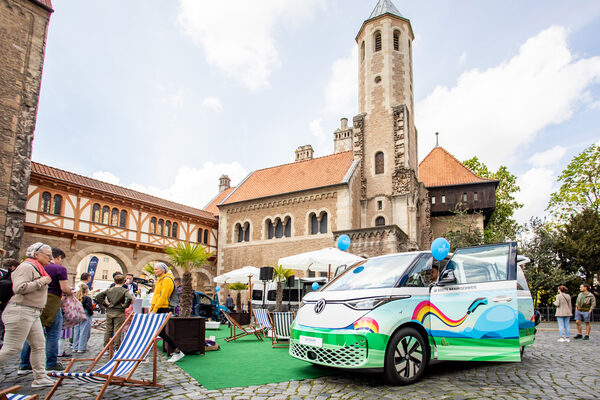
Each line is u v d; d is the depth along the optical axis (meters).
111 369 5.22
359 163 29.33
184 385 5.81
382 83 30.12
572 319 25.62
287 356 8.46
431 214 34.38
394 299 5.91
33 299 5.32
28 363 6.51
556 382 5.77
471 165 41.94
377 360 5.46
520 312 6.79
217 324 16.38
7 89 19.27
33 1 20.70
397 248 23.25
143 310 14.23
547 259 27.09
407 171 27.44
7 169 18.83
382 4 32.19
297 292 21.61
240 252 31.00
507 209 39.62
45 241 21.67
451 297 6.24
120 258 25.50
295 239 28.34
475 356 5.90
